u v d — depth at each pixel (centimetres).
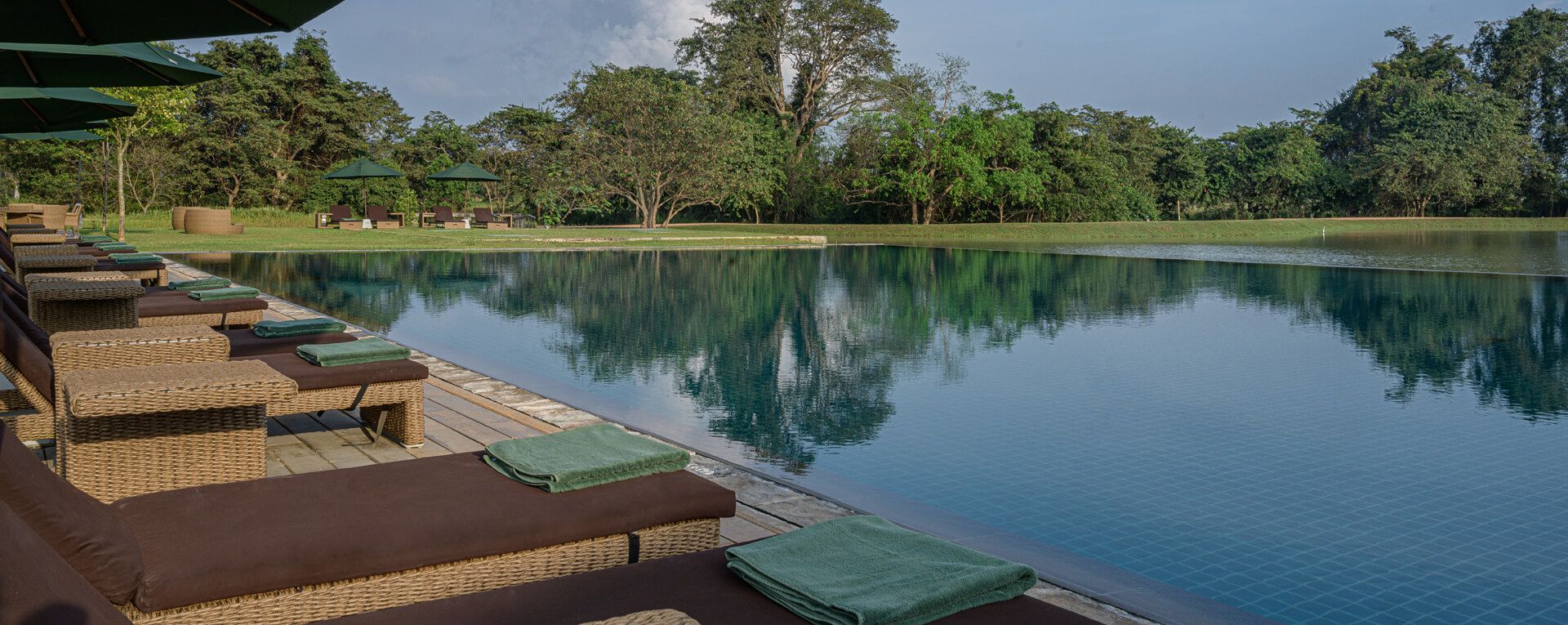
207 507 210
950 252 2367
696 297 1188
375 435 412
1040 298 1233
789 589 169
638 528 222
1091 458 457
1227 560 322
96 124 602
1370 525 359
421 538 196
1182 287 1411
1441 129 4309
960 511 376
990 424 530
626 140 3123
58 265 656
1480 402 588
